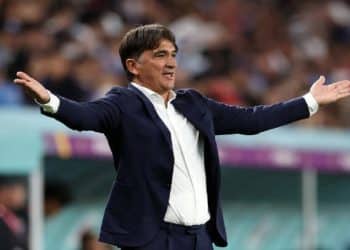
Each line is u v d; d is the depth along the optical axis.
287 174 40.56
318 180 41.72
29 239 30.98
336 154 39.72
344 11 70.19
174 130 18.06
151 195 17.69
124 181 17.78
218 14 64.19
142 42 18.14
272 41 64.44
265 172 40.06
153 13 60.25
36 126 33.66
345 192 42.16
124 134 17.78
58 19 53.53
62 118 17.09
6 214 29.31
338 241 41.66
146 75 18.20
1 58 48.72
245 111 18.94
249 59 60.00
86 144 33.38
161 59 18.16
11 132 31.12
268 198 40.47
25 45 50.00
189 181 17.94
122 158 17.86
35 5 53.97
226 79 54.59
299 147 38.72
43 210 34.72
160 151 17.80
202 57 55.53
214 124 18.80
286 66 61.53
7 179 31.36
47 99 16.94
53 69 47.47
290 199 40.81
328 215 41.69
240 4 66.31
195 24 59.78
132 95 18.08
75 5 55.78
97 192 36.38
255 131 18.94
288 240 40.56
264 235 40.22
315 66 63.56
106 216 17.83
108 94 18.16
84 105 17.48
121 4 58.06
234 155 36.78
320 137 39.81
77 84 47.31
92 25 54.91
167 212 17.75
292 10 68.62
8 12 52.59
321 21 68.25
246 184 39.91
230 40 61.31
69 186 35.69
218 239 18.31
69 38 51.91
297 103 19.08
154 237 17.59
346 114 52.31
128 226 17.61
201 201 18.05
